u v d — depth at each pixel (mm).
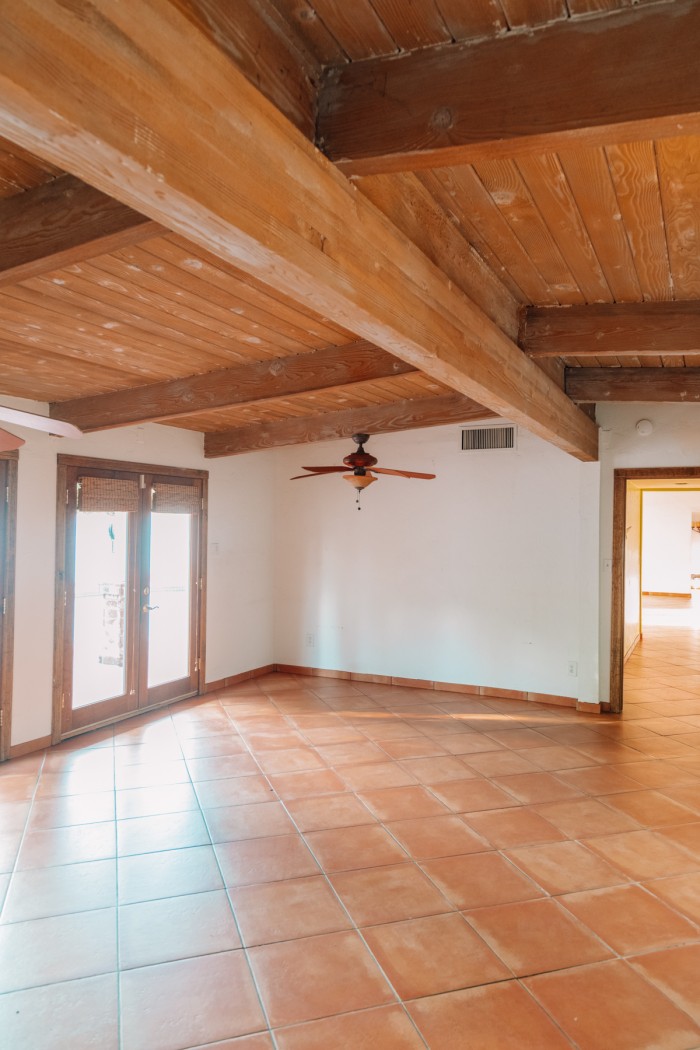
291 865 3066
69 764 4309
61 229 1846
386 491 6516
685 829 3438
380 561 6547
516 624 5953
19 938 2521
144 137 951
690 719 5398
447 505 6234
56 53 825
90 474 4969
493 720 5328
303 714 5473
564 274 2678
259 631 6859
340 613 6746
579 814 3607
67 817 3539
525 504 5910
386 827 3445
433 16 1308
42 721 4602
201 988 2266
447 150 1388
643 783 4039
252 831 3395
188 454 5902
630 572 8391
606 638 5641
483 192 2010
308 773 4180
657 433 5535
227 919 2652
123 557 5309
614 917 2674
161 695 5668
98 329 3031
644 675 7125
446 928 2598
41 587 4598
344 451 6707
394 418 4973
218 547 6281
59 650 4711
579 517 5695
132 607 5379
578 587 5699
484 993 2244
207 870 3018
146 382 4082
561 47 1286
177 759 4410
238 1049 2008
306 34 1392
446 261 2189
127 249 2189
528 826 3465
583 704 5609
